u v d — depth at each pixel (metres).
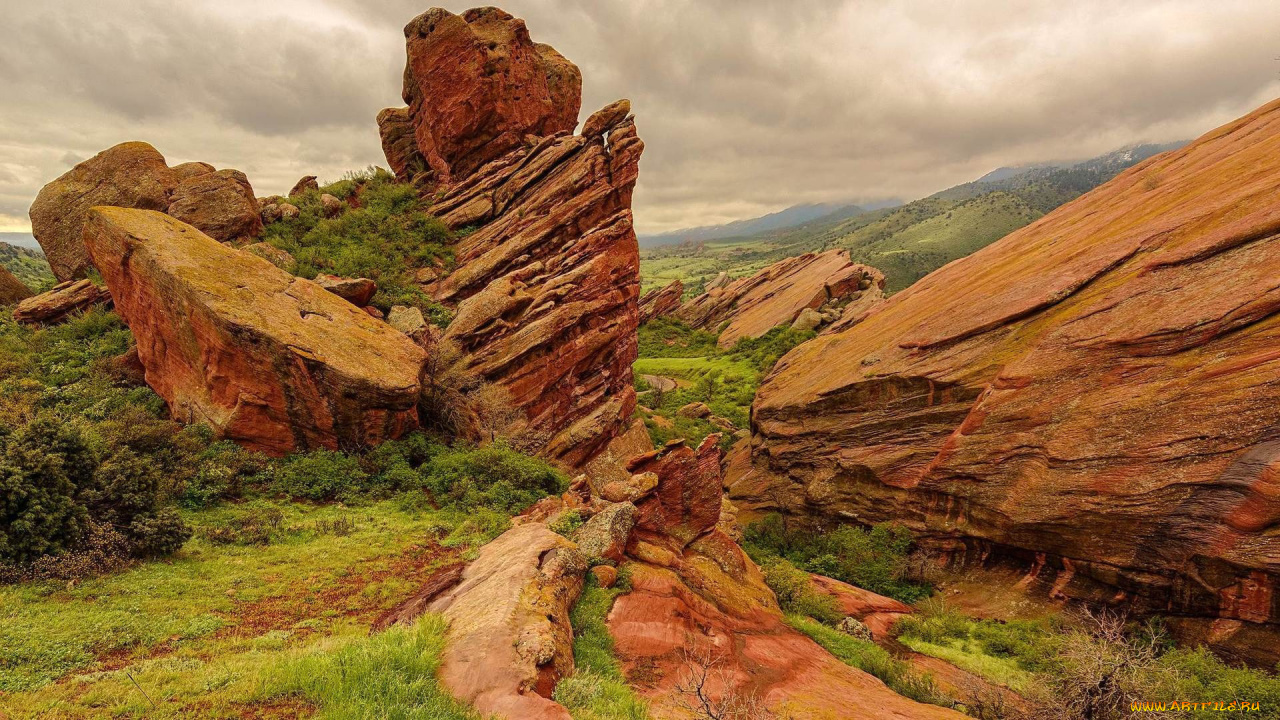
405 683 7.96
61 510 11.97
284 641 10.15
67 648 8.80
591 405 32.94
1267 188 21.86
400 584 13.55
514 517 19.50
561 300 31.89
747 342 94.19
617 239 34.91
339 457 21.59
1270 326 18.80
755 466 44.06
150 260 21.80
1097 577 20.36
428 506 20.23
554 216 34.62
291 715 7.40
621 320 34.94
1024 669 17.48
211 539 14.75
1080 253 28.44
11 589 10.40
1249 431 17.72
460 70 39.00
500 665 8.50
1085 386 22.77
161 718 7.07
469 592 11.42
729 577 19.30
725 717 8.90
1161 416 20.06
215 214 31.98
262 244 32.16
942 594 24.59
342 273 31.55
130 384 24.25
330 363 21.36
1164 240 24.30
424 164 45.44
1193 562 17.81
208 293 20.98
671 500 20.31
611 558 15.04
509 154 40.03
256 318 21.30
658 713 9.28
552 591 11.63
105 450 15.83
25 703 7.10
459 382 28.30
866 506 30.80
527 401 29.98
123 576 11.84
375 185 42.41
